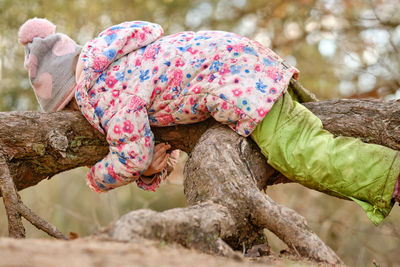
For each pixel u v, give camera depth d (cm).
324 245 345
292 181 443
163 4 1043
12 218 409
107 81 410
